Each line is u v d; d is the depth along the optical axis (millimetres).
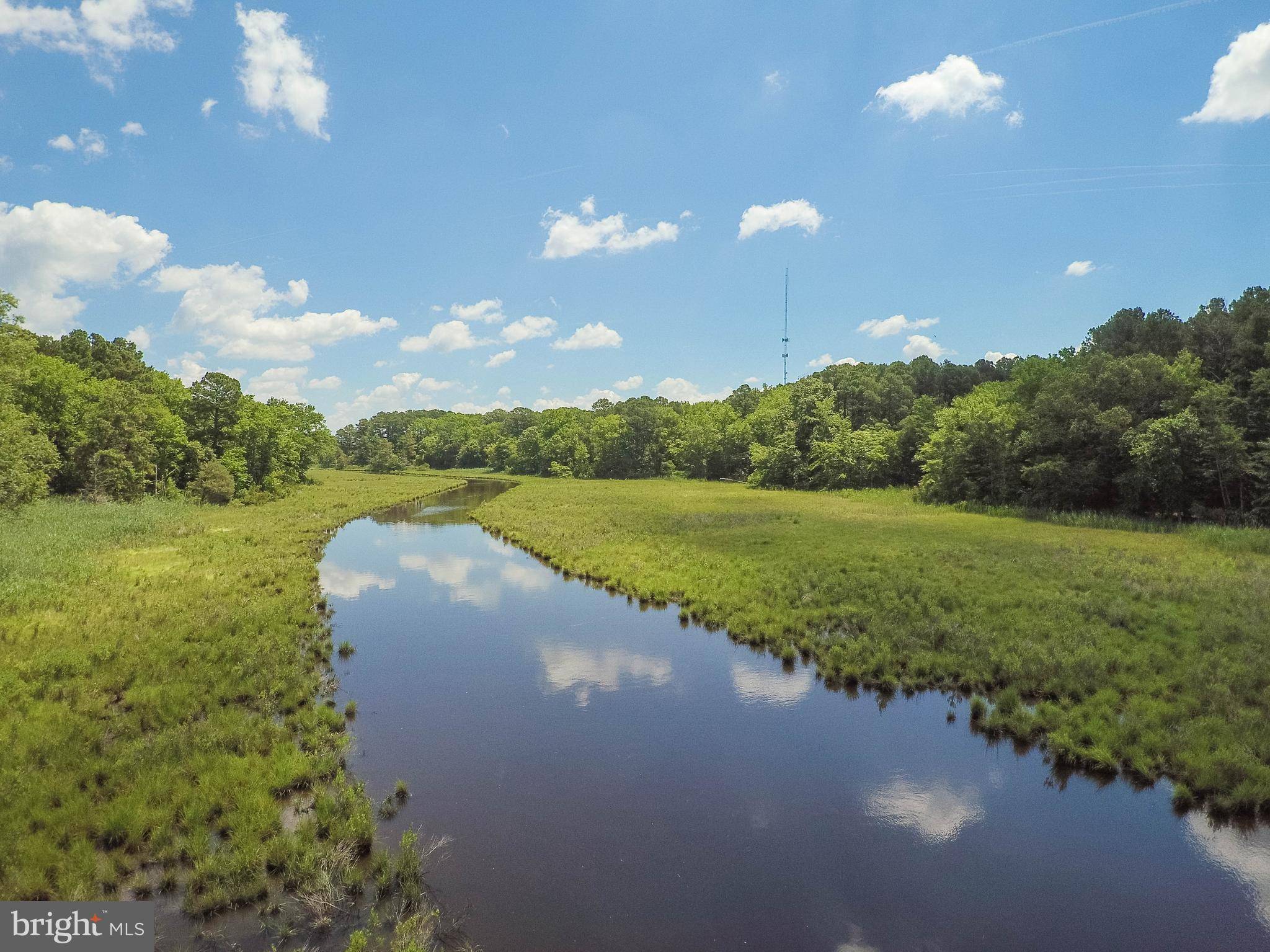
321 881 9336
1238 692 14945
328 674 18406
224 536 38906
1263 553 31750
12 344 40000
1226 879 9969
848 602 23547
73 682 15445
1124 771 12922
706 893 9711
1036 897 9625
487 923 9023
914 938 8828
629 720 15617
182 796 11094
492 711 16141
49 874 9242
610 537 40969
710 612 23750
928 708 16156
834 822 11508
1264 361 44031
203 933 8664
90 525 36812
